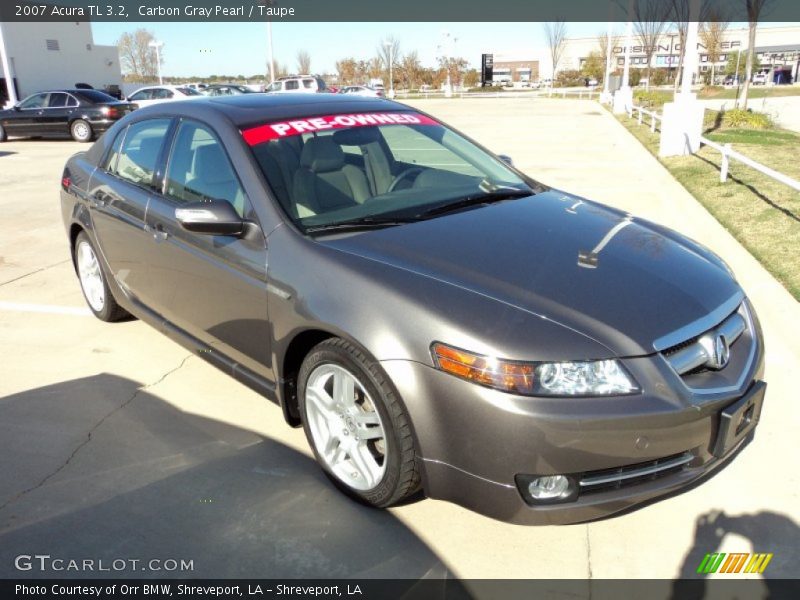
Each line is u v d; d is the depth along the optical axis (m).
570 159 13.05
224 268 3.12
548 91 56.03
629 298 2.49
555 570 2.41
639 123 19.52
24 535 2.63
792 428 3.25
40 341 4.51
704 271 2.87
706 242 6.45
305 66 71.38
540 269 2.63
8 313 5.04
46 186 11.02
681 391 2.30
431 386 2.31
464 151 3.95
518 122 22.86
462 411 2.26
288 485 2.91
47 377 3.98
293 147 3.31
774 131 17.28
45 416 3.53
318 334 2.74
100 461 3.11
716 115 19.97
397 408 2.41
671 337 2.36
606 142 16.11
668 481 2.38
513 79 88.12
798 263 5.47
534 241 2.90
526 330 2.28
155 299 3.85
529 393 2.19
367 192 3.32
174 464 3.07
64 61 38.47
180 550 2.53
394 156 3.66
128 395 3.75
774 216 7.11
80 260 4.85
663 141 12.59
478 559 2.47
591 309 2.39
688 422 2.29
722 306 2.64
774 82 64.62
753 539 2.54
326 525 2.65
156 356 4.26
